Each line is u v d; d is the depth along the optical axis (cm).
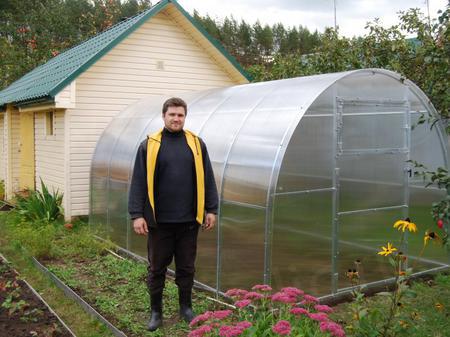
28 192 1191
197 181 478
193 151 480
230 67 1195
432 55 579
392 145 620
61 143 1052
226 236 572
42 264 717
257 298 420
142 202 472
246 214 545
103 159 884
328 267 567
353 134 583
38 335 468
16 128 1349
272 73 1266
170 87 1147
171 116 471
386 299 575
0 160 1501
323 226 561
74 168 1033
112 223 841
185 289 499
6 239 889
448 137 669
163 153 471
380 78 607
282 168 524
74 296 586
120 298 575
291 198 533
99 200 892
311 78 611
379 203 610
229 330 342
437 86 647
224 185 577
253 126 584
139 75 1104
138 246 757
